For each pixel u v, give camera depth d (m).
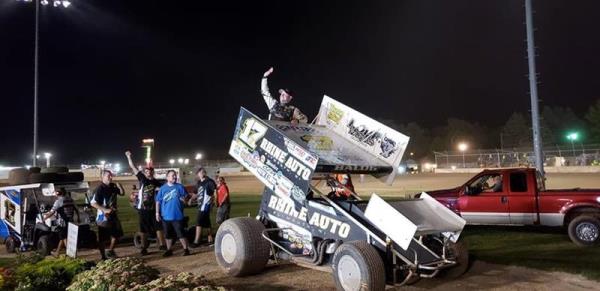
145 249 10.71
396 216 6.35
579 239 10.57
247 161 8.09
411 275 6.62
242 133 8.26
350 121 8.66
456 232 7.21
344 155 7.91
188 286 5.85
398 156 7.96
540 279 7.73
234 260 7.98
